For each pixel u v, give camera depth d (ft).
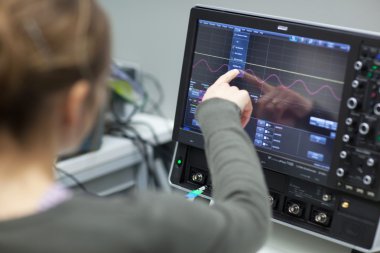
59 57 1.71
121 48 6.24
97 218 1.84
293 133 3.66
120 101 5.78
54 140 1.85
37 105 1.73
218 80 3.66
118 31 6.21
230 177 2.45
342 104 3.43
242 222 2.19
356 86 3.34
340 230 3.59
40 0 1.74
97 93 1.92
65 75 1.73
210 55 3.90
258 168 2.55
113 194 5.64
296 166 3.67
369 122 3.34
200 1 5.50
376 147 3.34
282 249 3.81
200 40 3.92
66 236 1.77
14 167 1.80
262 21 3.66
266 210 2.40
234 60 3.81
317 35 3.46
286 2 4.90
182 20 5.72
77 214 1.83
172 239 1.90
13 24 1.68
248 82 3.78
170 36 5.85
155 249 1.87
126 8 6.08
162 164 5.77
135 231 1.86
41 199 1.83
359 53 3.33
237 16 3.75
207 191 4.06
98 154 5.15
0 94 1.67
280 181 3.82
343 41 3.37
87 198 1.94
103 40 1.85
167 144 5.94
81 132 1.95
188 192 4.17
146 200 2.00
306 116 3.59
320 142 3.56
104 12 1.91
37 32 1.69
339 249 3.84
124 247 1.81
